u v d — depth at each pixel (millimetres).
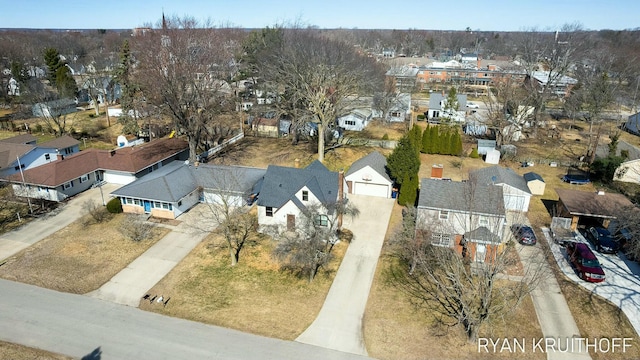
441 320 26234
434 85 116438
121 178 46594
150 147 50844
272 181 37344
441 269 30953
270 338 24766
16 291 28656
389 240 35281
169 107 48938
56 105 68812
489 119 66250
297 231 35125
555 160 55531
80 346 24000
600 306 27609
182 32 54625
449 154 58781
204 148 58062
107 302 27797
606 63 102062
